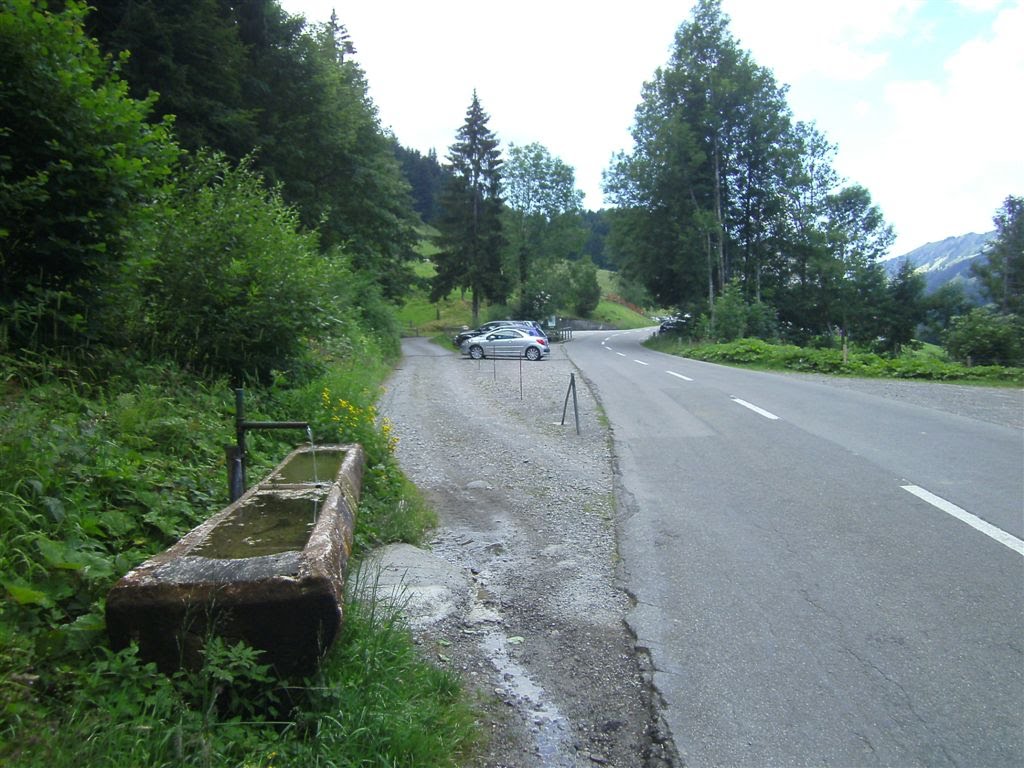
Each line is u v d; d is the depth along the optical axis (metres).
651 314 130.12
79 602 3.47
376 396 14.70
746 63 46.09
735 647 4.29
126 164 7.39
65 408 6.09
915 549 5.80
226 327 9.64
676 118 45.09
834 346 50.25
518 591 5.37
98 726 2.65
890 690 3.75
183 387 8.22
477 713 3.63
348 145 27.98
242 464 5.43
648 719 3.60
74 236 7.44
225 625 3.07
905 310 55.34
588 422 13.38
